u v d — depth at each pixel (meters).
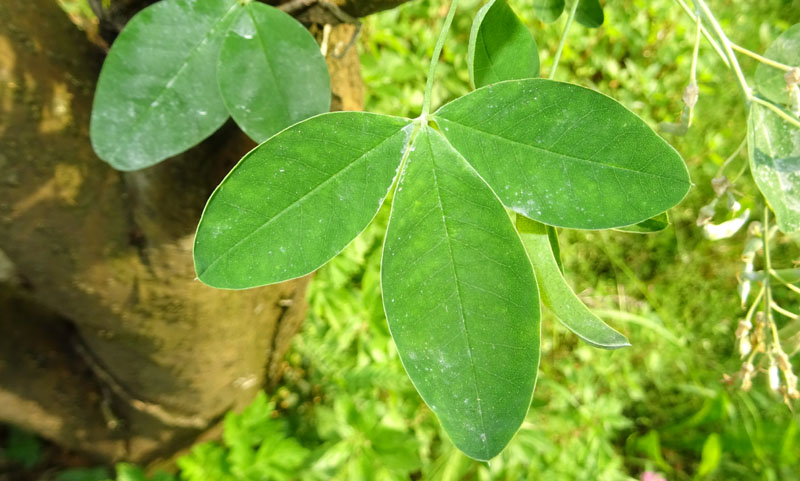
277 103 0.17
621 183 0.13
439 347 0.13
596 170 0.13
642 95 0.89
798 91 0.17
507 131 0.14
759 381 0.77
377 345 0.62
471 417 0.13
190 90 0.17
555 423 0.71
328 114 0.13
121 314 0.35
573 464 0.68
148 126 0.17
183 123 0.17
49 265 0.30
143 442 0.56
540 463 0.68
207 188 0.29
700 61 0.87
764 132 0.17
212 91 0.17
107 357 0.43
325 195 0.13
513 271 0.13
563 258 0.87
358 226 0.13
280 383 0.68
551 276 0.15
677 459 0.82
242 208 0.13
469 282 0.13
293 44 0.17
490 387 0.13
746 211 0.21
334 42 0.25
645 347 0.83
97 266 0.31
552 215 0.13
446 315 0.13
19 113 0.23
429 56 0.74
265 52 0.17
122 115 0.17
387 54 0.71
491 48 0.16
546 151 0.13
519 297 0.13
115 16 0.22
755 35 0.80
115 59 0.16
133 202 0.29
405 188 0.14
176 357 0.41
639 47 0.89
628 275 0.88
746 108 0.17
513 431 0.13
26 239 0.28
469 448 0.13
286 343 0.57
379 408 0.64
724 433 0.77
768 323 0.22
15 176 0.25
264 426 0.54
